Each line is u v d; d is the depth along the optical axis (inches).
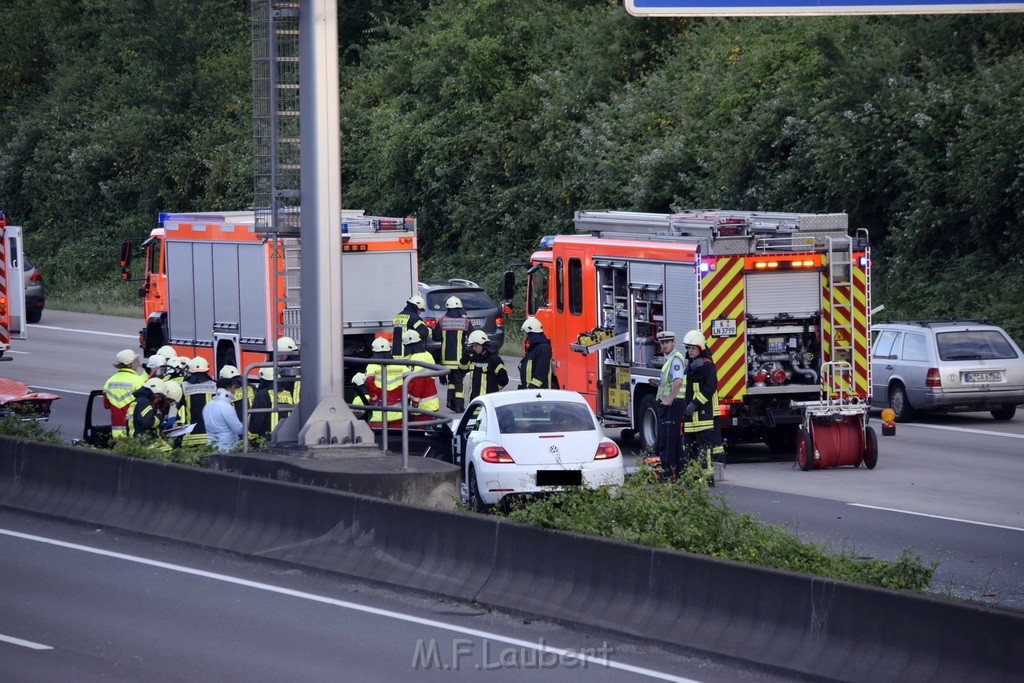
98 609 1638.8
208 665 1400.1
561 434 2249.0
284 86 2251.5
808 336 2933.1
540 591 1622.8
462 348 3235.7
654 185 5487.2
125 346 5329.7
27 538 2070.6
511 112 6437.0
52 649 1457.9
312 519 1893.5
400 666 1405.0
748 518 1670.8
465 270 6348.4
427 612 1646.2
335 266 2148.1
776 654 1386.6
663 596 1509.6
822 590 1370.6
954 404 3447.3
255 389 2891.2
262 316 3595.0
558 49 6707.7
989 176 4306.1
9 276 3693.4
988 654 1231.5
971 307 4266.7
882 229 4793.3
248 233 3629.4
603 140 5787.4
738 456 3078.2
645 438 3002.0
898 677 1284.4
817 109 4872.0
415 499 1962.4
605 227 3228.3
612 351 3122.5
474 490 2273.6
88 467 2207.2
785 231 2908.5
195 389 2642.7
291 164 2261.3
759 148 5103.3
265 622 1584.6
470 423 2423.7
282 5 2236.7
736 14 1916.8
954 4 1923.0
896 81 4717.0
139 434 2379.4
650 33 6343.5
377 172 7047.2
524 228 6127.0
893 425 2918.3
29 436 2482.8
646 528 1643.7
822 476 2738.7
